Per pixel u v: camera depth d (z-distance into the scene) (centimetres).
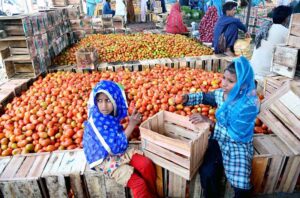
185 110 374
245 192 256
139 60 632
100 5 1467
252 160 278
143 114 383
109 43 719
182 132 295
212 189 272
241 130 254
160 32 1070
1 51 500
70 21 855
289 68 396
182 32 991
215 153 277
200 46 728
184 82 455
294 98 288
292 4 833
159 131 305
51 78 527
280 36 454
